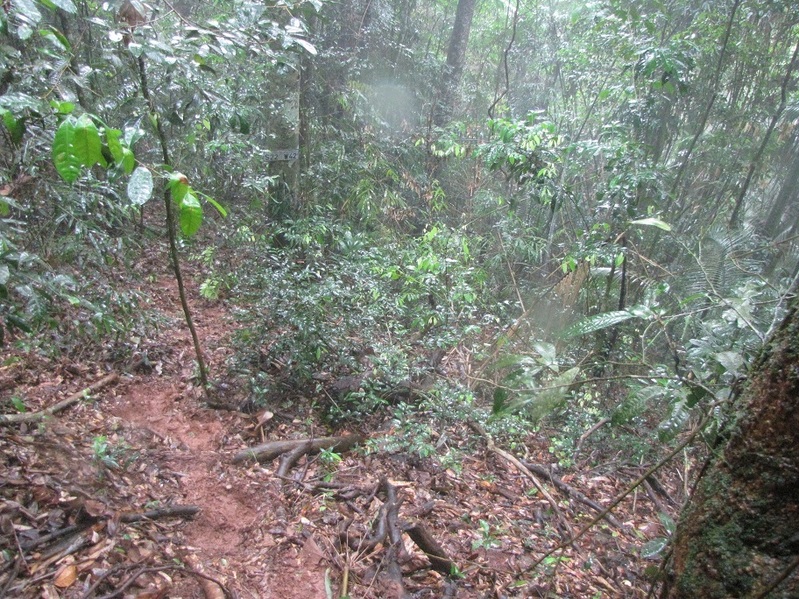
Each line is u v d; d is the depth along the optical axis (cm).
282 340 410
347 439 383
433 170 843
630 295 589
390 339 461
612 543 356
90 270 363
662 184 554
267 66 496
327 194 698
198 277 568
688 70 517
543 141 561
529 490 396
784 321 156
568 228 720
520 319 521
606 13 655
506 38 981
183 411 371
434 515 336
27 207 263
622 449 464
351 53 750
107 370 382
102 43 327
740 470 160
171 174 185
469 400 419
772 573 153
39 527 234
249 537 279
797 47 650
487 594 282
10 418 288
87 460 284
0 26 185
